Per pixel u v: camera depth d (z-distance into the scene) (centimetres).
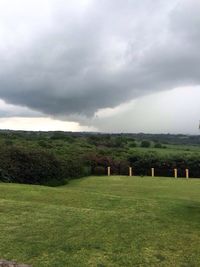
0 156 3123
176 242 1344
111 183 3566
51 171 3481
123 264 1113
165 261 1159
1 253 1132
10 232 1320
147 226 1520
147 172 4925
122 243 1288
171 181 3725
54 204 1867
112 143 7306
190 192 2959
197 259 1191
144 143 8012
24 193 2080
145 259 1162
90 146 6241
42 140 6216
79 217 1565
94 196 2108
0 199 1859
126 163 4916
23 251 1154
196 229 1538
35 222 1453
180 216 1748
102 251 1202
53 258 1116
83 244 1247
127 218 1623
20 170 3203
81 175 4169
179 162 4912
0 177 3000
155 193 2905
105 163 4725
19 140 5559
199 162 4894
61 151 4694
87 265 1086
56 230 1368
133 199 2084
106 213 1681
